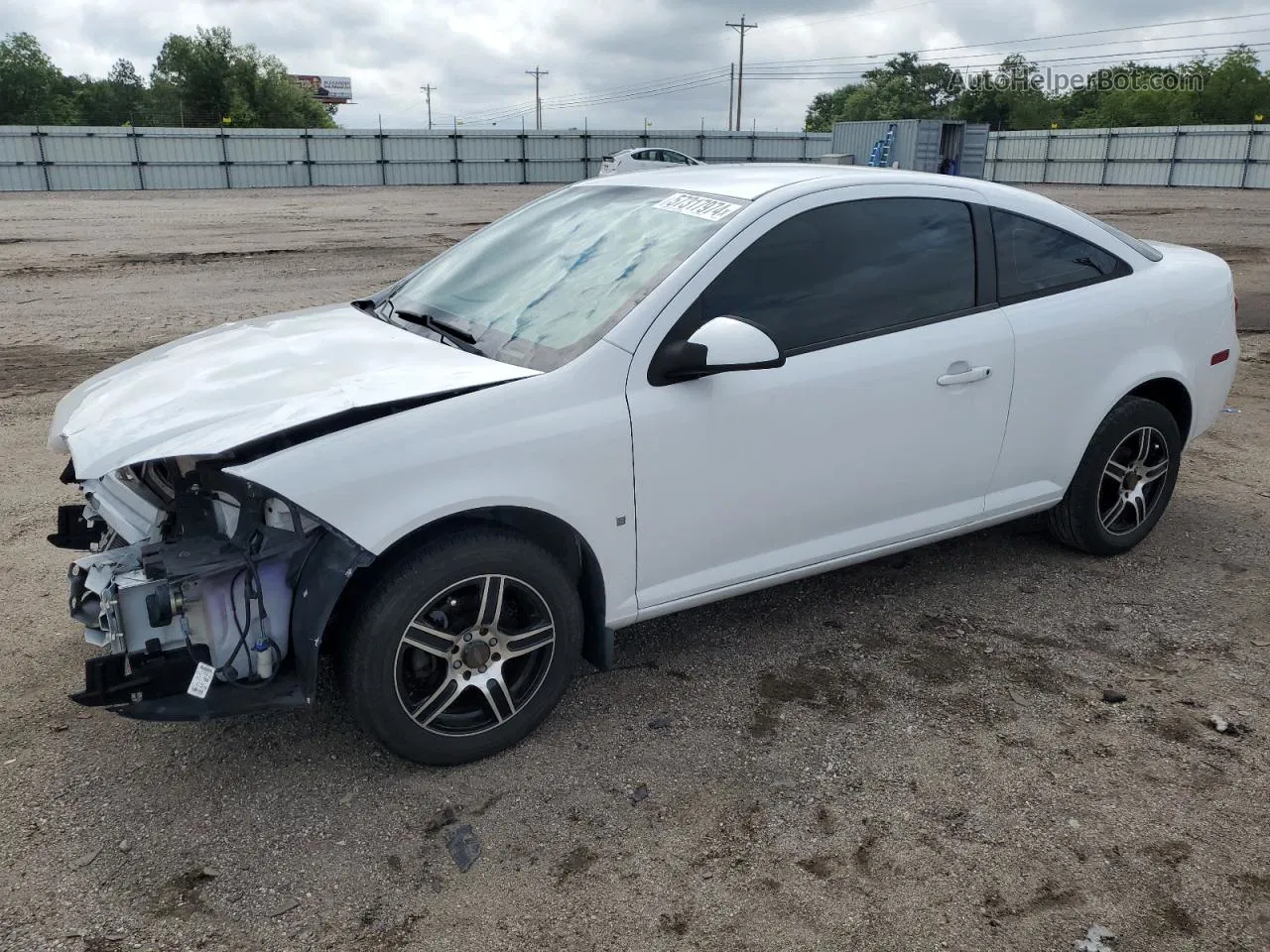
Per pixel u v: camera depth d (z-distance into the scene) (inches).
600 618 127.3
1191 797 115.3
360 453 105.9
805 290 134.6
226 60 3137.3
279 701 108.2
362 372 120.5
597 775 119.4
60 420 127.3
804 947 94.2
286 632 111.3
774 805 114.1
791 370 131.8
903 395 141.1
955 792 116.2
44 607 160.9
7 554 181.3
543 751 124.2
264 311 454.3
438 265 162.6
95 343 384.5
